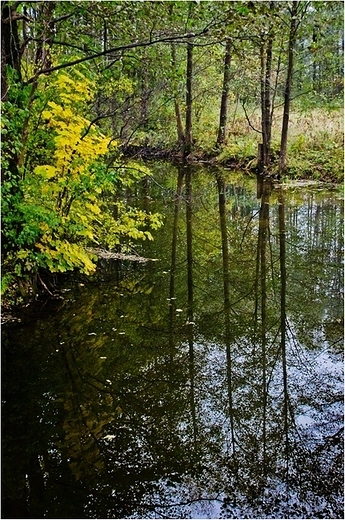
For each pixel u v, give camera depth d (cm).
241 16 461
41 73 496
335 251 759
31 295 544
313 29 692
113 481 294
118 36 596
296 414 362
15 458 314
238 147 1712
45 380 402
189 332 493
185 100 1875
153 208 1054
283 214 993
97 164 531
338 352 457
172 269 682
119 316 522
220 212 1020
